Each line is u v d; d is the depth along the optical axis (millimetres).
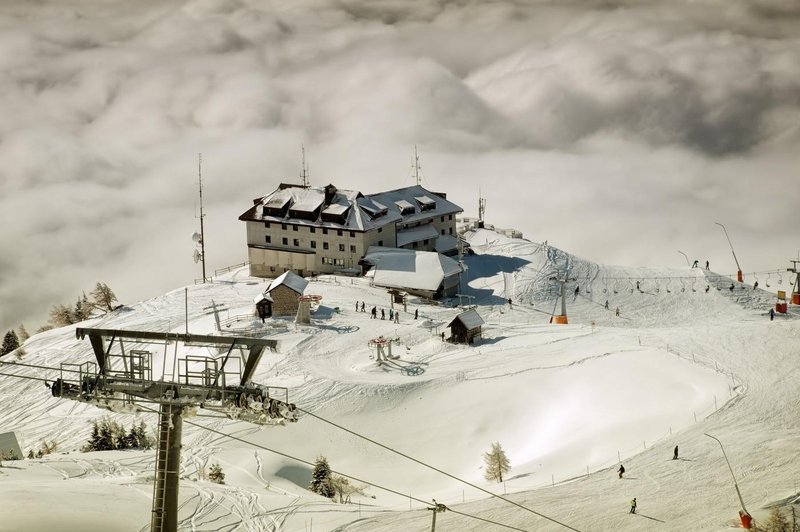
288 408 22875
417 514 66062
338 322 130125
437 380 107188
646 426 86500
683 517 60438
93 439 87688
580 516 62406
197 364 111438
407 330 127562
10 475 68625
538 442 92000
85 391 23250
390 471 89375
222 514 64500
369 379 108625
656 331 120875
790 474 66875
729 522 58188
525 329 127938
